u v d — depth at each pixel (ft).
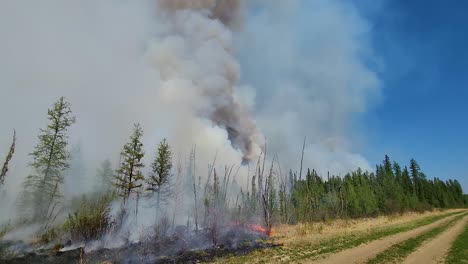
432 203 416.87
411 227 156.04
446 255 75.36
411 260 68.49
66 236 83.56
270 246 91.35
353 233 120.78
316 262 63.67
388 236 110.01
